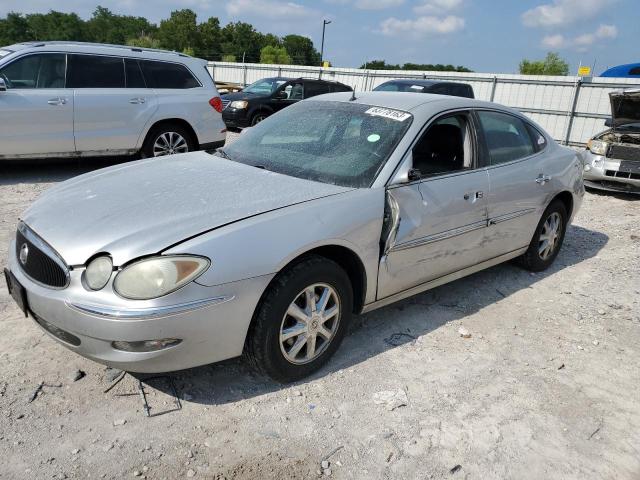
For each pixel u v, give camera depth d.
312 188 3.22
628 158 8.63
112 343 2.49
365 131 3.69
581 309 4.38
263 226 2.76
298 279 2.86
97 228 2.71
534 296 4.57
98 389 2.90
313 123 3.97
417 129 3.59
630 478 2.57
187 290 2.52
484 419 2.90
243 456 2.52
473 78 20.58
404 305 4.19
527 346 3.71
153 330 2.47
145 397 2.86
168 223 2.71
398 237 3.35
